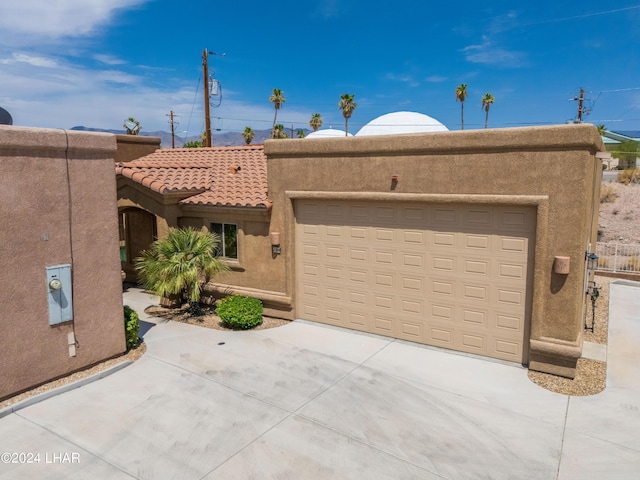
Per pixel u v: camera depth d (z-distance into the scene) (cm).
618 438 720
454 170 998
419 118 2500
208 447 694
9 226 801
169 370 968
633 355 1048
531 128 900
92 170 933
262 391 873
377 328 1169
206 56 3331
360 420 771
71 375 920
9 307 809
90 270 944
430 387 890
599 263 2009
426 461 662
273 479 623
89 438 718
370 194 1109
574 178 875
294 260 1271
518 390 877
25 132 808
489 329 1016
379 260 1143
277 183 1259
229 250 1389
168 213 1398
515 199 931
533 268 948
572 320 907
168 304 1426
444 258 1052
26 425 754
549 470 644
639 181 4194
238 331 1210
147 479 623
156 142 2141
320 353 1058
